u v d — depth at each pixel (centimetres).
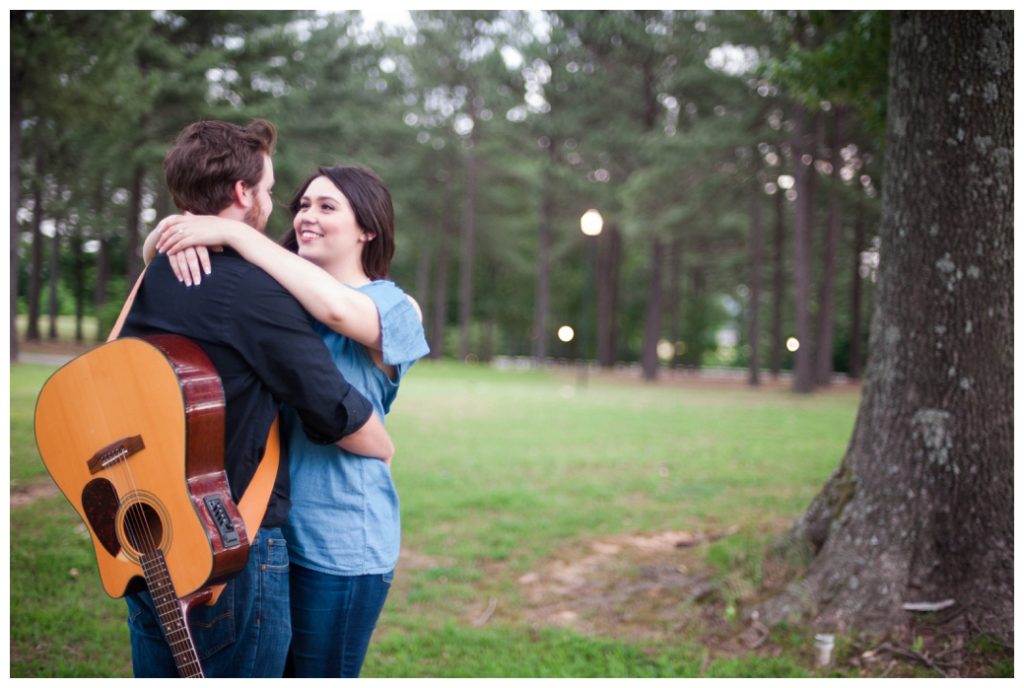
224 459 159
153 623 164
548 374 2709
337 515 174
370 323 170
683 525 567
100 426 159
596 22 2483
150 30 1819
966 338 341
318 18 2530
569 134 2877
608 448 918
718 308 4459
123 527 158
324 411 161
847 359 3300
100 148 2009
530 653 347
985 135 336
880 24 495
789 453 896
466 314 3206
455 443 921
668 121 2592
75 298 2888
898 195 356
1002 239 339
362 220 185
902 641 328
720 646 351
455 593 423
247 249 164
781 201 2502
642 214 2289
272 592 164
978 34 335
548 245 3500
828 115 2003
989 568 332
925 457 346
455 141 3069
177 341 160
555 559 487
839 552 362
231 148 173
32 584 389
